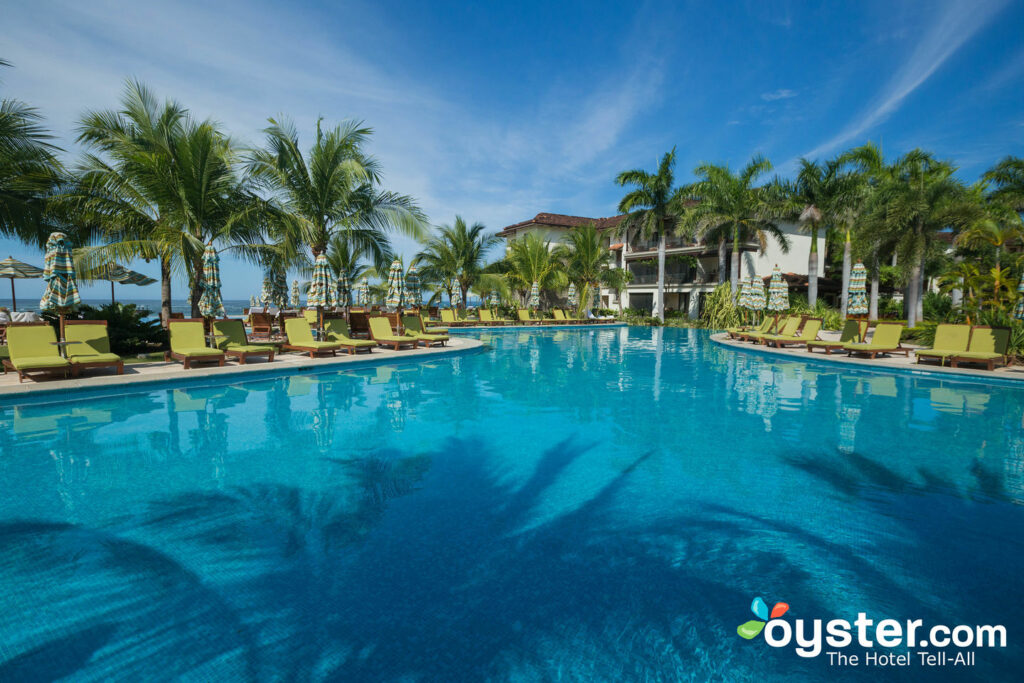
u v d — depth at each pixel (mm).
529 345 17828
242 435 5828
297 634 2355
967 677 2127
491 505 3889
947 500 4023
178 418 6590
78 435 5730
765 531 3469
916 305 21688
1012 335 11398
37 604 2562
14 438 5578
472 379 10086
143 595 2652
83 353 8719
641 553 3158
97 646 2252
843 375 10812
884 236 22562
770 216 27344
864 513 3771
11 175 11695
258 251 14438
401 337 14102
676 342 19281
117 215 12742
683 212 29328
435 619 2482
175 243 12266
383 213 15828
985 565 3033
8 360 8633
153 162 11695
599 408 7453
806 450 5359
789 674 2143
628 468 4781
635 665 2184
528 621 2479
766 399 8172
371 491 4152
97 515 3627
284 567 2949
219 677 2072
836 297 35969
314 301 13234
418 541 3289
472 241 28172
